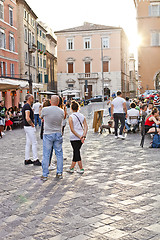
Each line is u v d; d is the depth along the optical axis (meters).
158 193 6.12
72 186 6.82
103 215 5.05
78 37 63.44
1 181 7.40
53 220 4.92
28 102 9.15
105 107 41.69
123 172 7.91
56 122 7.52
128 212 5.15
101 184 6.88
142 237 4.22
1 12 33.38
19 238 4.33
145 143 12.75
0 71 33.00
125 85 71.00
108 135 15.80
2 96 32.47
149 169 8.17
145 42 45.00
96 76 62.59
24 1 44.09
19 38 44.38
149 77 45.03
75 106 7.91
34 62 52.59
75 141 7.91
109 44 62.56
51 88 69.12
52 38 69.62
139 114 17.20
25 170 8.55
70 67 64.31
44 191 6.51
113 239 4.19
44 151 7.52
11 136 16.92
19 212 5.32
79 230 4.51
